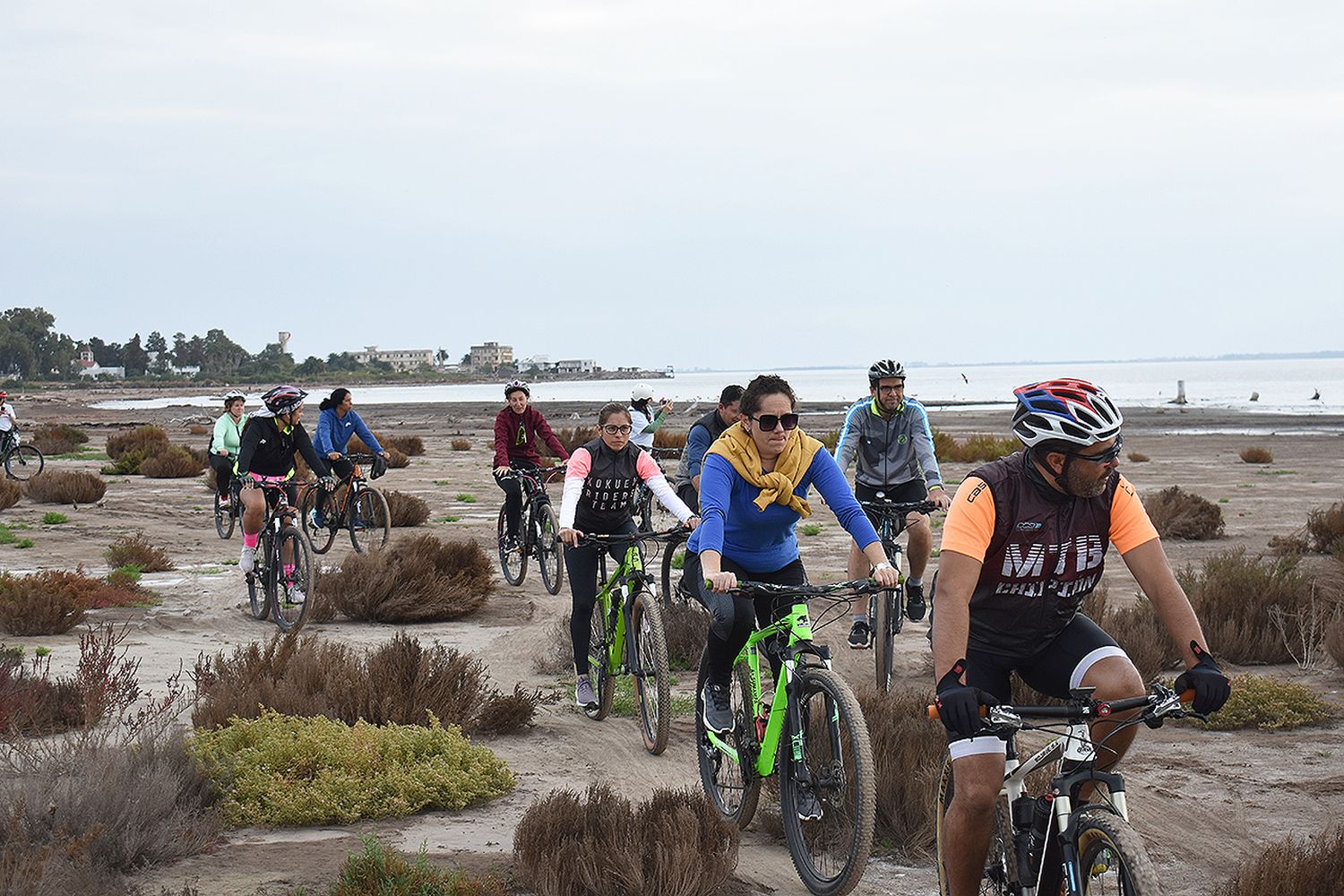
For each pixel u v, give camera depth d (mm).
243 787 6070
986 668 4250
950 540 4008
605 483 8281
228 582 13953
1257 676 8602
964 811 3988
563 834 5312
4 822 5176
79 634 10750
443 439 50312
